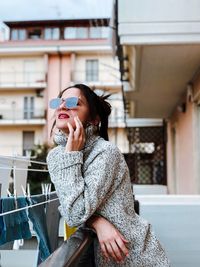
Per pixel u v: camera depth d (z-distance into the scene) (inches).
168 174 351.3
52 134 56.3
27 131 940.0
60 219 90.4
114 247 46.6
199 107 197.5
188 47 144.9
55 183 47.5
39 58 925.2
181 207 112.0
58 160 47.5
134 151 394.3
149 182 392.5
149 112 305.4
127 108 302.7
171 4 140.2
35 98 932.0
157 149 394.9
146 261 49.4
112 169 48.8
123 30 141.0
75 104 52.9
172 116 312.7
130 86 218.1
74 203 45.3
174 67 172.2
